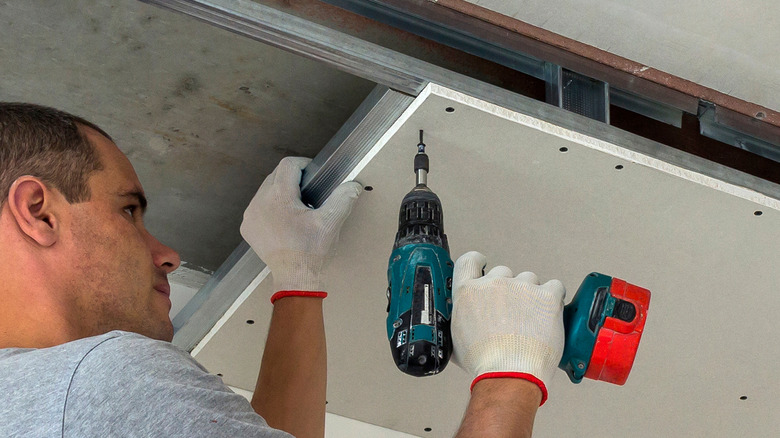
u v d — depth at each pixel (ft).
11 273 4.25
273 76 6.48
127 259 4.61
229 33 6.08
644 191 5.98
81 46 6.28
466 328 5.28
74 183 4.56
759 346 7.27
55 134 4.61
